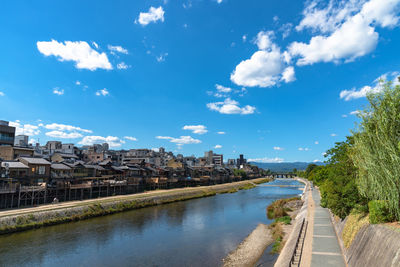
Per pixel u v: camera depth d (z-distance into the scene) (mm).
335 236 24031
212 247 29094
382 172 13766
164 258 25797
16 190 42031
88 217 43875
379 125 13555
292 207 53688
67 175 57188
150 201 60875
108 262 24828
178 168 105500
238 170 174250
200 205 60969
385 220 14766
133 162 92312
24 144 76062
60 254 26797
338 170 30359
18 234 33000
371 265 12906
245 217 46438
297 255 19109
